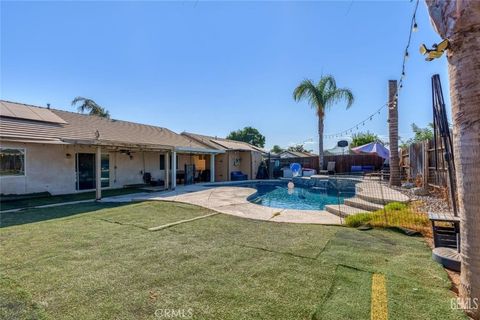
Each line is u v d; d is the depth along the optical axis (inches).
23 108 506.9
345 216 284.8
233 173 887.1
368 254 166.1
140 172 665.0
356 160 919.0
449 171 183.8
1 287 124.3
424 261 152.4
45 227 238.7
